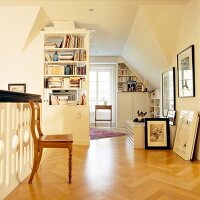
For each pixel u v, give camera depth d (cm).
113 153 350
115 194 192
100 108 748
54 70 435
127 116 737
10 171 197
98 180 226
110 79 790
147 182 221
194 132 312
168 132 388
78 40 436
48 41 492
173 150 368
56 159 310
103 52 709
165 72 499
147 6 371
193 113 320
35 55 436
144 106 739
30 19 392
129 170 260
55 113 421
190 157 308
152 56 512
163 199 181
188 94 354
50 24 456
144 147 391
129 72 770
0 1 357
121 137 517
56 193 194
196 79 328
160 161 301
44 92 436
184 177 235
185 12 368
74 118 423
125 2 360
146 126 390
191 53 337
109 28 485
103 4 368
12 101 199
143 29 439
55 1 358
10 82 436
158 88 668
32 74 436
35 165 220
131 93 739
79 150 371
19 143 220
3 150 184
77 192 196
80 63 453
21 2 361
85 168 268
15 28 404
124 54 709
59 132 420
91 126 764
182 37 384
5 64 435
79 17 423
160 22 394
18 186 210
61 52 466
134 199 181
